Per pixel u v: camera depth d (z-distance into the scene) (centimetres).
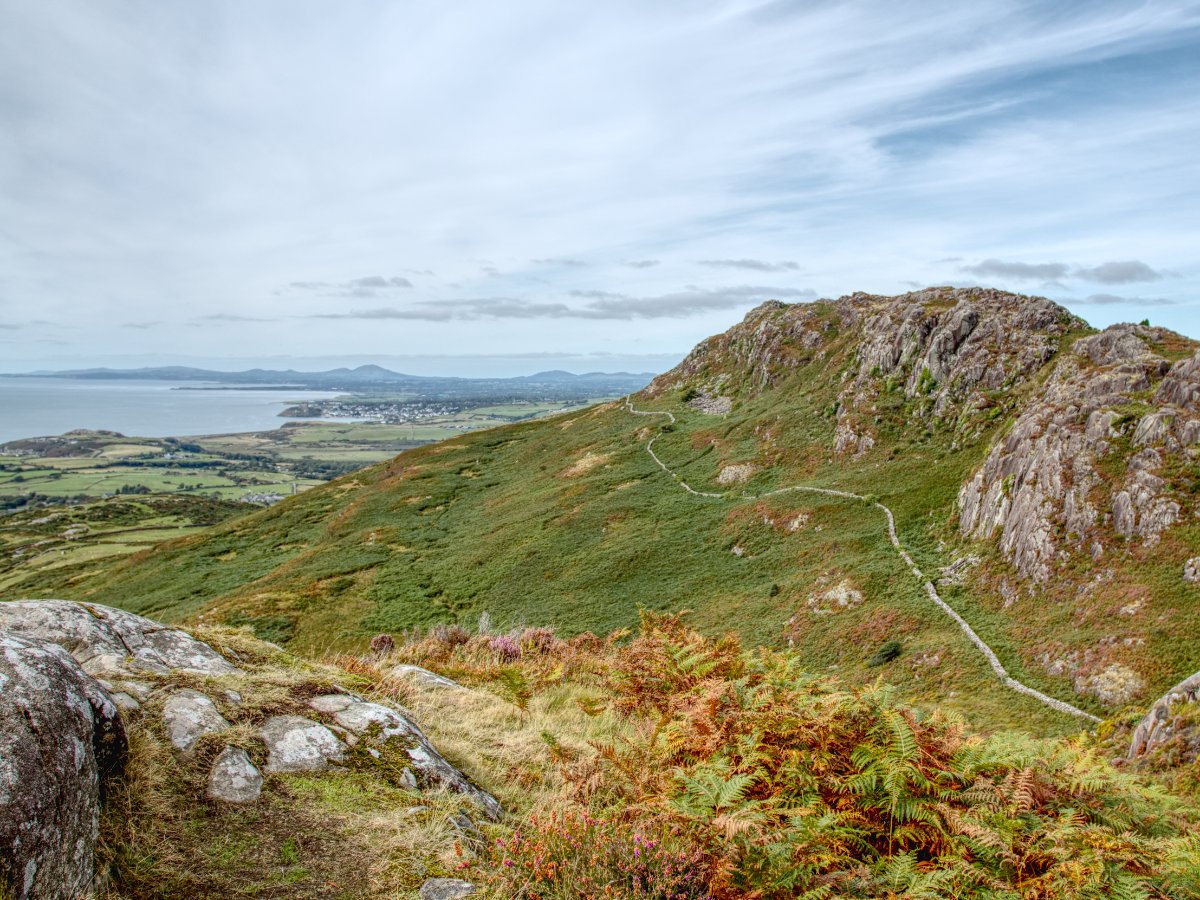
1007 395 7488
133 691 593
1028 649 3891
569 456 12200
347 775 595
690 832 498
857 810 556
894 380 9088
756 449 9569
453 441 15225
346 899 446
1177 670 3231
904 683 3978
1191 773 1081
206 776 532
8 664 419
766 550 6588
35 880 356
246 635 905
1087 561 4294
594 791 664
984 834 481
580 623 5856
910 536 5869
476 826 582
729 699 728
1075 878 449
